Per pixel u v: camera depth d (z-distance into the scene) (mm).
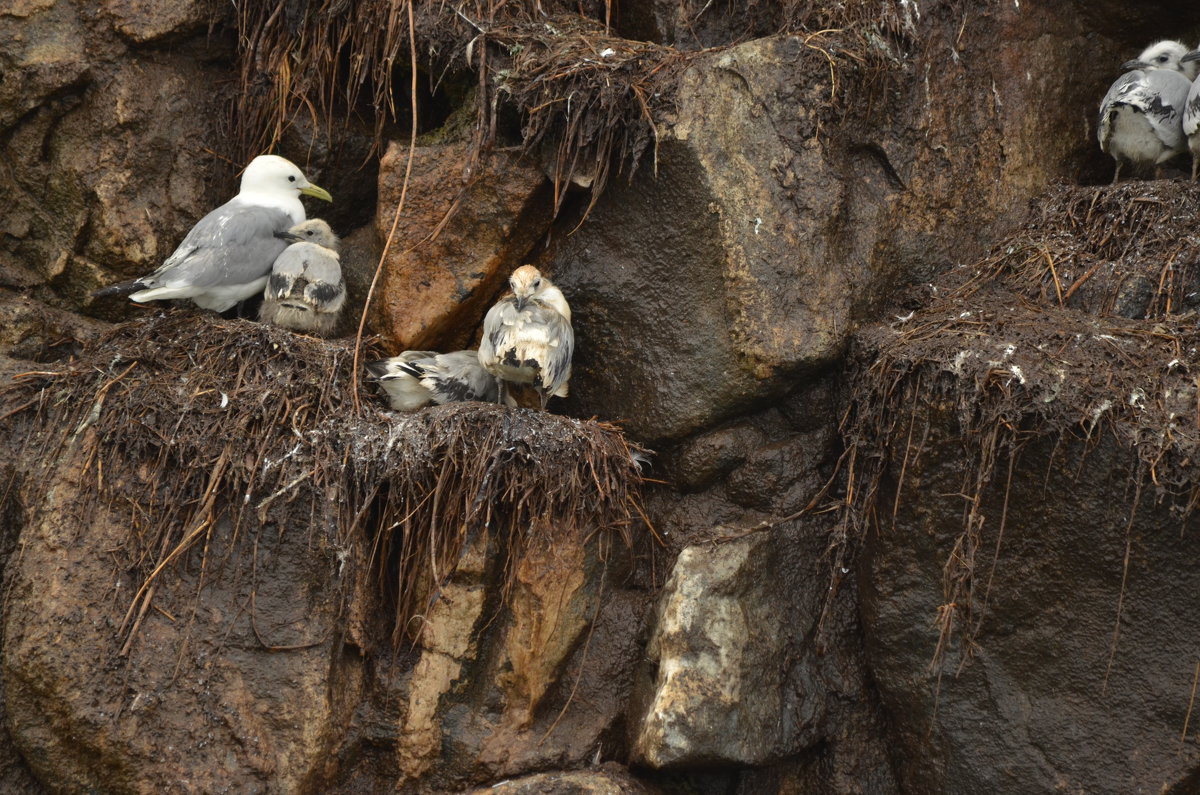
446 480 10031
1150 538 8961
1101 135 11672
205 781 9477
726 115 10742
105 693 9430
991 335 9898
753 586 10469
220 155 12234
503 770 10148
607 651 10664
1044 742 9508
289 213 11703
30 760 9500
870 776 10508
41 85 11477
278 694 9742
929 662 10016
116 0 11656
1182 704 9008
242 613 9789
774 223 10719
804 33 11375
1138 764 9156
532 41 11336
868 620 10359
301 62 12008
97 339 10859
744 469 10859
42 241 11828
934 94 11500
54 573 9547
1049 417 9133
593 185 11031
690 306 10812
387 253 11219
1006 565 9570
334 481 9953
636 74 10922
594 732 10430
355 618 10172
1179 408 8992
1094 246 10961
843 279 10906
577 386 11453
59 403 10133
